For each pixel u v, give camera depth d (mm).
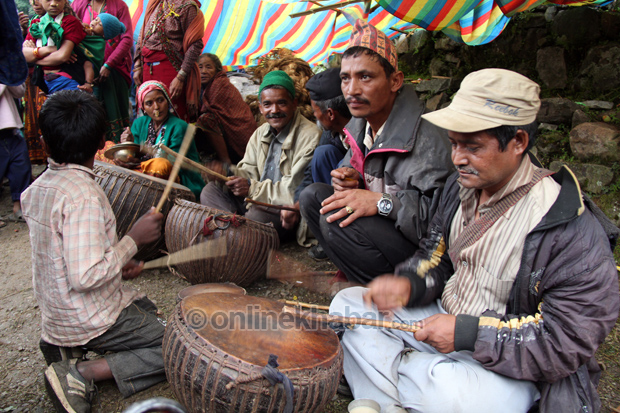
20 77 2605
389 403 1871
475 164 1586
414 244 2477
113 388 2162
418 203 2385
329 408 2018
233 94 5035
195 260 2918
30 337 2650
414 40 5164
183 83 4766
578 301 1543
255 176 4035
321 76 3219
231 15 5031
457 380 1663
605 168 3377
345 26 4789
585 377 1658
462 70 4656
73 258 1891
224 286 2271
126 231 3299
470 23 3969
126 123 5672
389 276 1917
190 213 2969
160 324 2176
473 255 1746
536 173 1666
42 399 2133
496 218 1677
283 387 1557
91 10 5582
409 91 2537
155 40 4750
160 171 3543
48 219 1941
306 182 3607
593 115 3668
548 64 4004
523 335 1604
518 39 4262
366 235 2465
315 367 1641
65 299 1978
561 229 1577
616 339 2449
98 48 5098
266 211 3584
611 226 1670
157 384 2188
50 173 2025
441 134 2406
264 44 5336
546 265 1606
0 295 3162
